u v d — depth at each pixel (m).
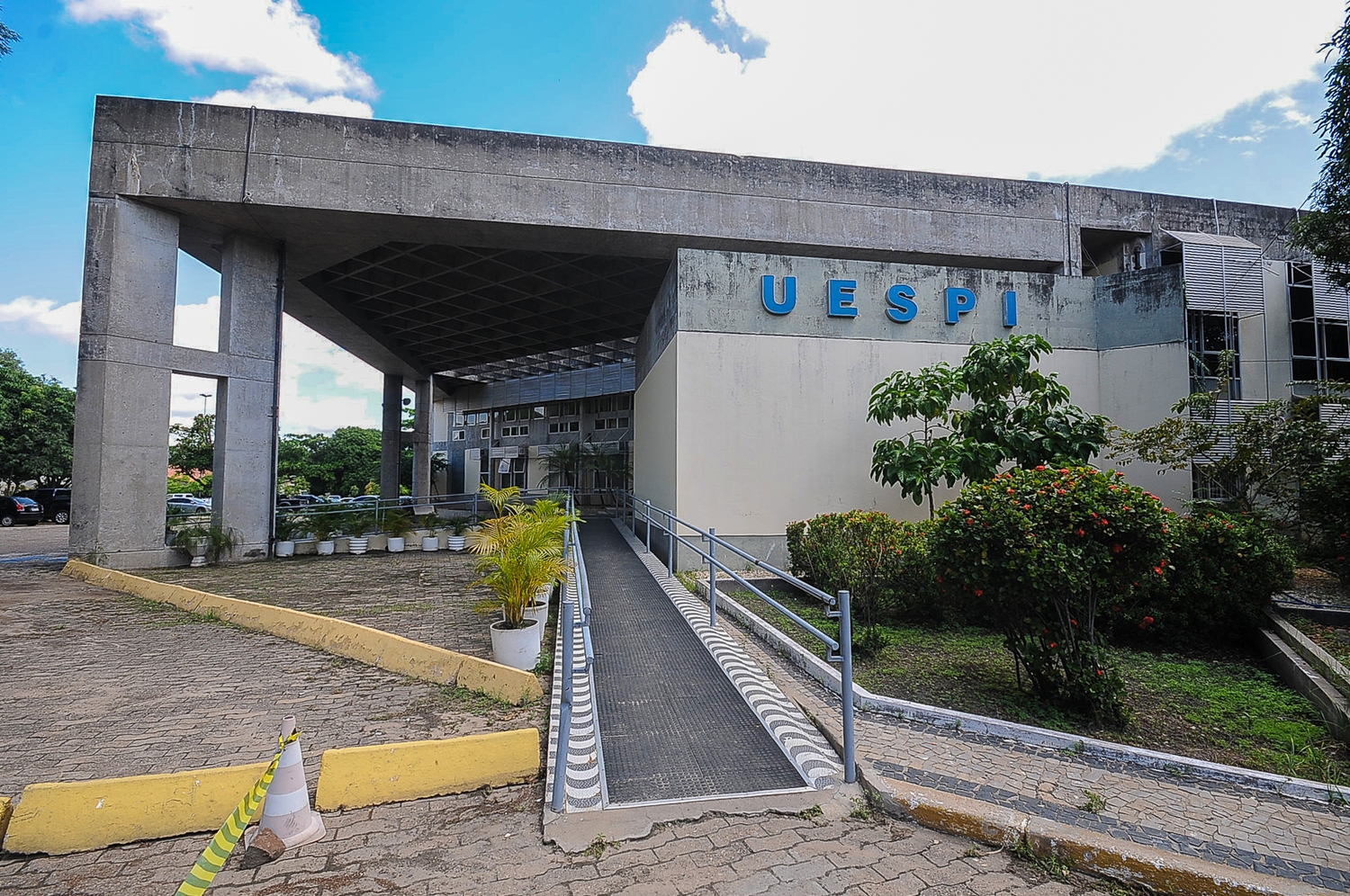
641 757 3.68
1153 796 3.29
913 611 6.85
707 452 10.18
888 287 10.88
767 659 5.59
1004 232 12.18
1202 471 9.47
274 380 13.08
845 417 10.61
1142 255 12.93
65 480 25.62
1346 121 7.51
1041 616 4.52
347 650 5.92
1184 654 5.91
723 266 10.48
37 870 2.71
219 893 2.51
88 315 10.77
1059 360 11.23
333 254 13.59
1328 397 8.95
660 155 11.63
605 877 2.61
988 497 4.57
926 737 3.98
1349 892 2.52
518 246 12.35
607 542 13.16
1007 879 2.67
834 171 11.89
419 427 27.33
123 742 3.94
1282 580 5.90
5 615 7.73
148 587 8.92
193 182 11.05
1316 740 4.06
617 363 26.75
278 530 13.63
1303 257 13.04
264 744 3.92
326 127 11.26
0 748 3.87
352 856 2.78
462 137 11.41
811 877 2.63
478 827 3.03
